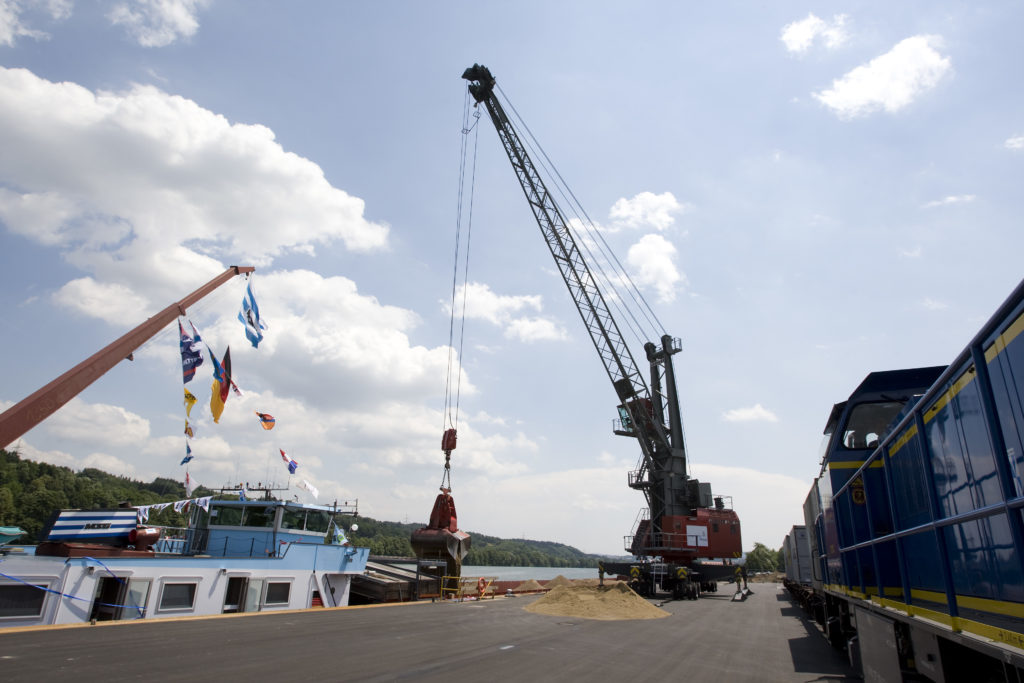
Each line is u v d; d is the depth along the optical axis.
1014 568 4.61
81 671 9.13
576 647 14.52
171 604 17.03
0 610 13.70
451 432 31.47
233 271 21.58
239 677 9.22
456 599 29.50
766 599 39.09
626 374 46.81
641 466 47.28
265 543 22.34
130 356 16.77
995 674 5.53
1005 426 4.59
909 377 11.21
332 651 12.11
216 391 19.83
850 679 11.42
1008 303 4.29
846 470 11.44
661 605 31.72
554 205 47.31
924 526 6.76
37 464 95.06
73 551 15.26
